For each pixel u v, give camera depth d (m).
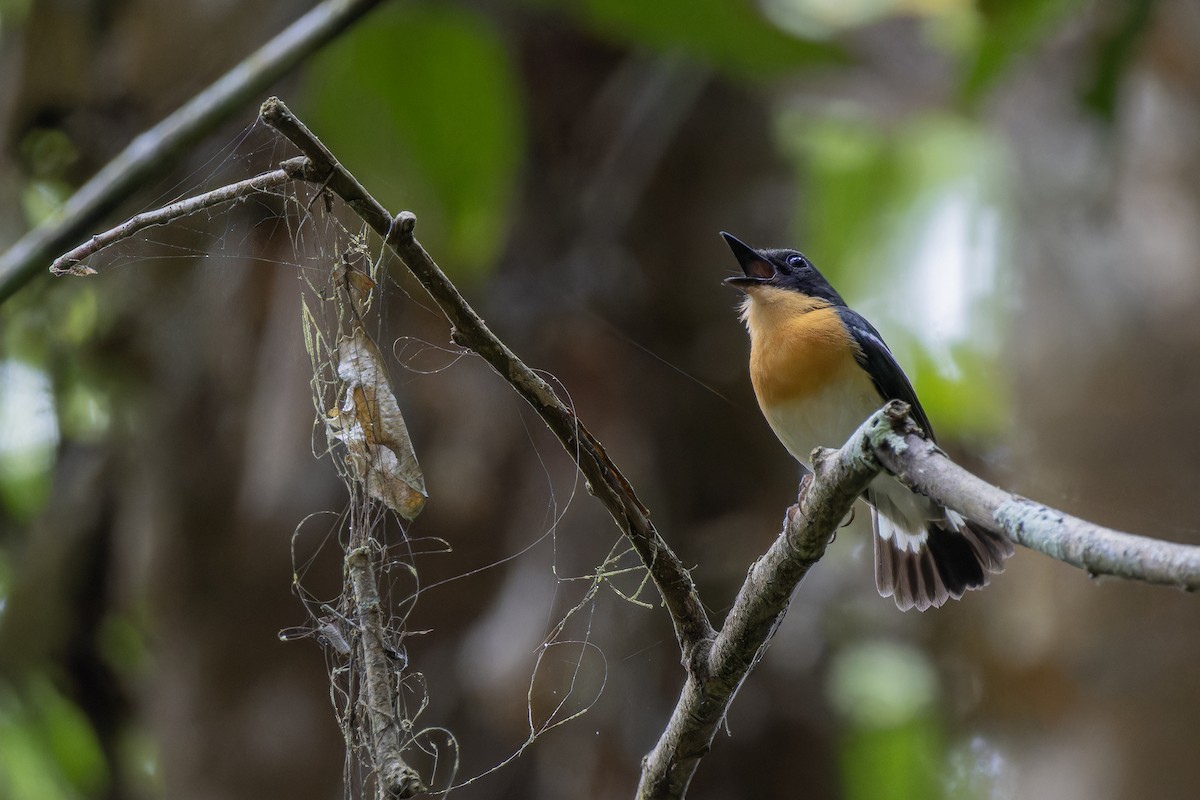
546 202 11.06
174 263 10.13
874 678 12.46
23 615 10.84
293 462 9.88
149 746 11.27
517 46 11.16
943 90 12.10
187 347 10.26
